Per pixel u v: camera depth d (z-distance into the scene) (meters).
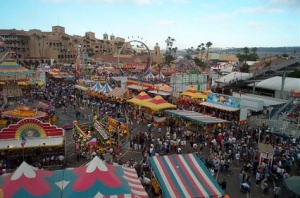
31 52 123.38
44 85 56.56
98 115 33.88
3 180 13.20
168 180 15.31
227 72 86.75
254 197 18.27
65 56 136.38
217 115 37.56
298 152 24.53
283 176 20.09
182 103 44.34
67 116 36.91
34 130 22.09
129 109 39.75
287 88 52.59
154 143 26.42
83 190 12.64
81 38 159.75
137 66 88.38
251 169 22.30
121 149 25.81
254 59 128.38
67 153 24.48
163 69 88.50
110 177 13.45
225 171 21.89
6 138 21.50
